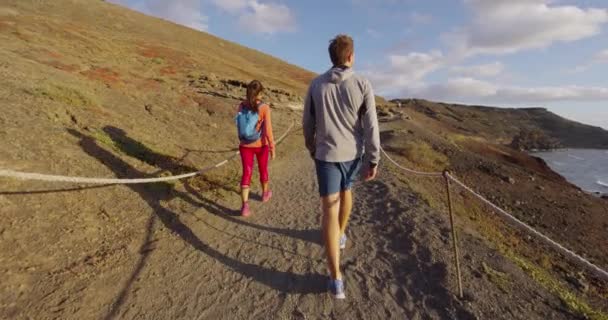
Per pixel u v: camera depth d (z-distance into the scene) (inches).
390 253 155.1
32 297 105.9
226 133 389.4
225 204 204.8
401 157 557.0
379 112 1376.7
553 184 899.4
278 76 1758.1
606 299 204.7
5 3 1342.3
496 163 927.0
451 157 806.5
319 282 132.0
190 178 225.6
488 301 120.3
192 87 651.5
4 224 126.3
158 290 122.5
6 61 307.3
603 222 641.6
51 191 152.5
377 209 214.2
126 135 252.5
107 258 132.8
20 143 173.8
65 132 207.5
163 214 174.2
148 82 482.3
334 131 109.2
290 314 114.0
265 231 175.6
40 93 249.1
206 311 114.3
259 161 205.6
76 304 108.2
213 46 1957.4
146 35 1520.7
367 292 126.1
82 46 656.4
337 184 113.0
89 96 294.4
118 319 106.7
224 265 141.9
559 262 285.7
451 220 125.3
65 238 133.6
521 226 100.0
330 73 108.7
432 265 142.2
